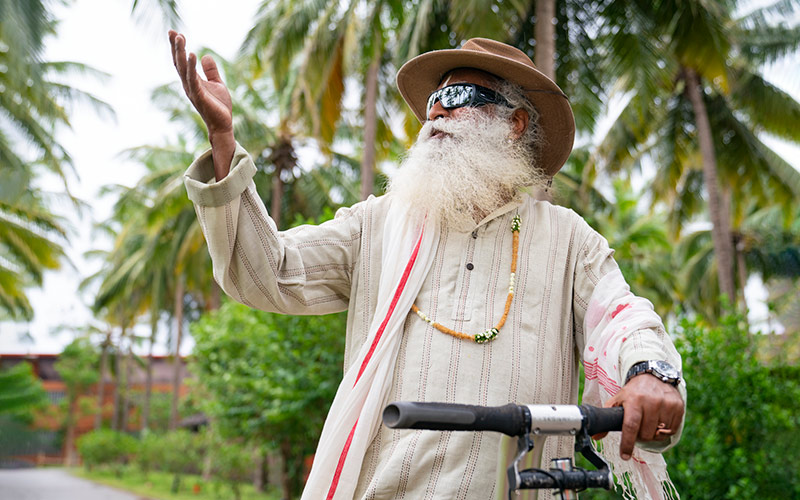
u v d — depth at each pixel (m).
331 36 12.35
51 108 15.12
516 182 1.81
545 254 1.73
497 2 8.87
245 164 1.57
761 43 16.11
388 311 1.63
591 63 12.30
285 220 20.84
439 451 1.50
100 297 25.58
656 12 11.24
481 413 1.12
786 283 24.89
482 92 1.86
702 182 20.16
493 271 1.69
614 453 1.64
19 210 18.97
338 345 9.76
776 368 6.09
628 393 1.27
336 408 1.60
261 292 1.63
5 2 10.55
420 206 1.74
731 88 15.35
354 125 17.08
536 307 1.67
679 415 1.26
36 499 20.98
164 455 23.84
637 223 23.08
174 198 19.52
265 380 9.87
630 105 14.28
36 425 42.19
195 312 35.94
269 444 11.16
